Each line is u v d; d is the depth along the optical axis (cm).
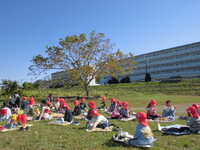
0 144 614
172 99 2322
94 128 780
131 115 1163
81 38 2286
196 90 3316
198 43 5259
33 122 977
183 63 5578
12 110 1317
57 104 1527
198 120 715
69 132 752
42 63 2311
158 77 6181
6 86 2342
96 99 2464
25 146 593
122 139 635
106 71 2481
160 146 587
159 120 970
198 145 590
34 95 2558
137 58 7012
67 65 2344
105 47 2395
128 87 4569
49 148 575
